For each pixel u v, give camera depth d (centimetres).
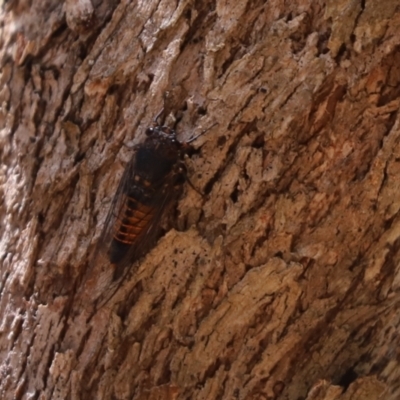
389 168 26
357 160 27
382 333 27
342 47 26
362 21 26
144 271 27
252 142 27
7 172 29
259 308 27
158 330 27
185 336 27
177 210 27
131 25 27
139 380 27
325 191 27
